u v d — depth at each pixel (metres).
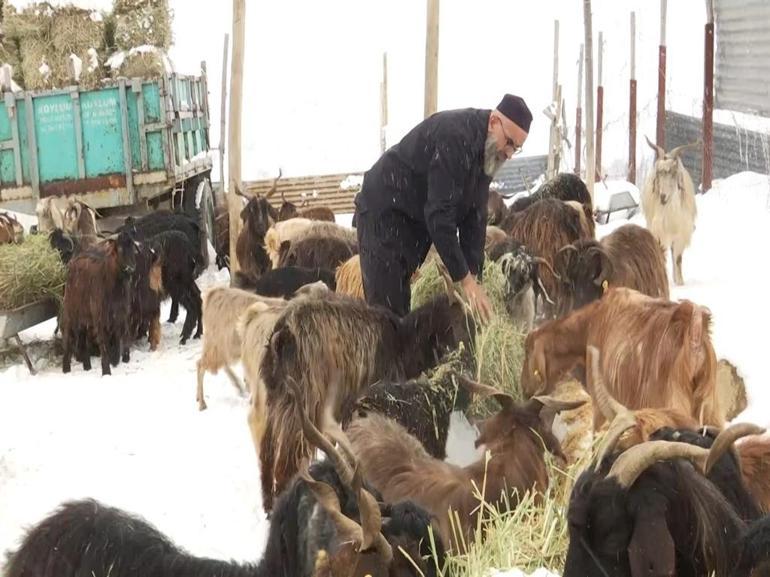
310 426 3.21
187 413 6.80
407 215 5.66
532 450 4.07
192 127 11.69
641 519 2.85
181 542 5.03
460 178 5.43
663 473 2.93
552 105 14.65
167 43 11.21
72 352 8.27
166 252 8.91
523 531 3.83
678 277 8.52
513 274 5.95
